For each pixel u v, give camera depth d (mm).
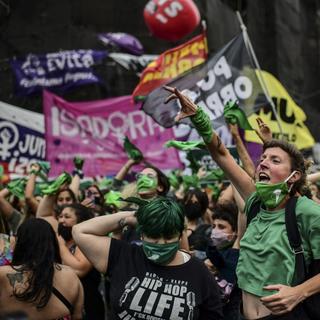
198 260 3270
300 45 15297
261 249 3178
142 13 15164
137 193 4613
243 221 3797
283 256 3113
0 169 7902
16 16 14977
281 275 3117
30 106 14461
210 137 3479
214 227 4715
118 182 7441
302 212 3135
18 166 13148
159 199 3205
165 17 9578
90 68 14352
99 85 14711
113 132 13062
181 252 3283
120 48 14773
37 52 14930
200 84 8180
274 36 15086
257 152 8234
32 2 15023
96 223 3297
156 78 8836
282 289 3004
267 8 15180
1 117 13227
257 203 3365
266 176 3301
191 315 3121
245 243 3266
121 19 15156
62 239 5223
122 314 3152
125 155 12969
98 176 13016
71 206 5332
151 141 12695
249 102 8438
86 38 14977
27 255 3621
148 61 14688
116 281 3197
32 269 3594
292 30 15211
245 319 3246
